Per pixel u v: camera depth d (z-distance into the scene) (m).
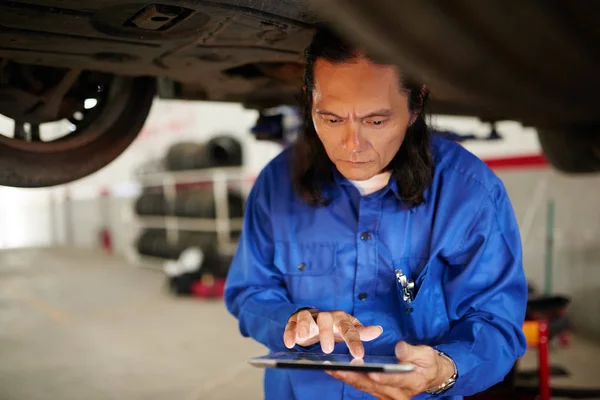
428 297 0.75
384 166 0.67
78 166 1.10
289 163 0.83
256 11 0.70
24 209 9.03
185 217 4.69
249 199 0.88
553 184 2.95
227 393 2.38
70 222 8.15
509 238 0.74
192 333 3.27
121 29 0.78
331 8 0.44
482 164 0.77
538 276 3.03
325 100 0.61
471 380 0.67
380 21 0.41
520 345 0.74
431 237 0.75
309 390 0.78
